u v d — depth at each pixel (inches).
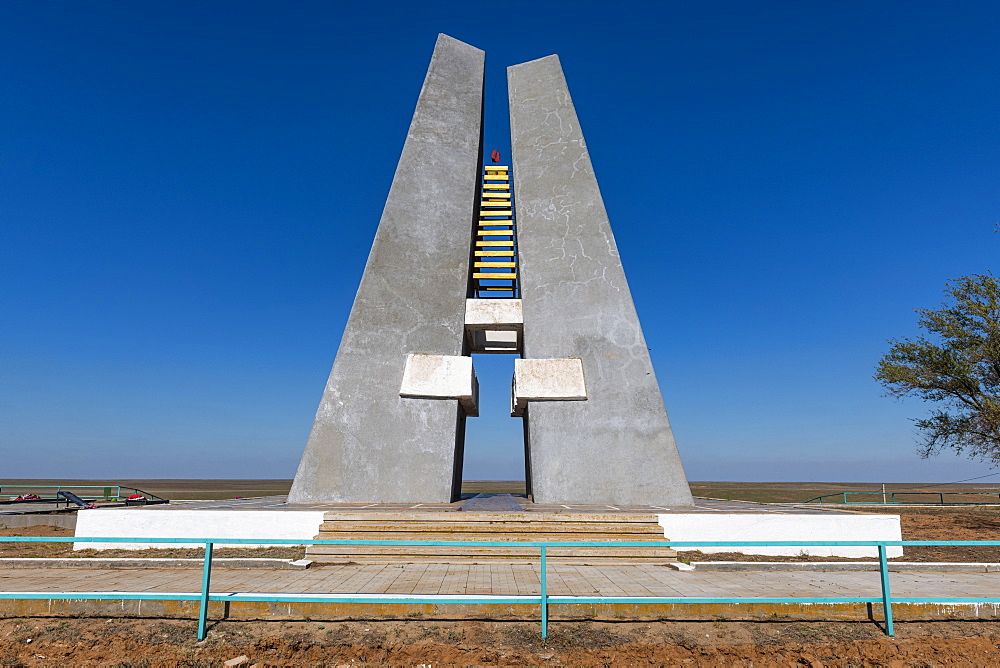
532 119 672.4
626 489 502.0
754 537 401.7
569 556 351.6
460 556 349.1
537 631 227.8
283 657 211.0
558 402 530.6
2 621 239.0
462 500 550.6
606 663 208.8
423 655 210.8
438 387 530.6
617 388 536.4
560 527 385.1
